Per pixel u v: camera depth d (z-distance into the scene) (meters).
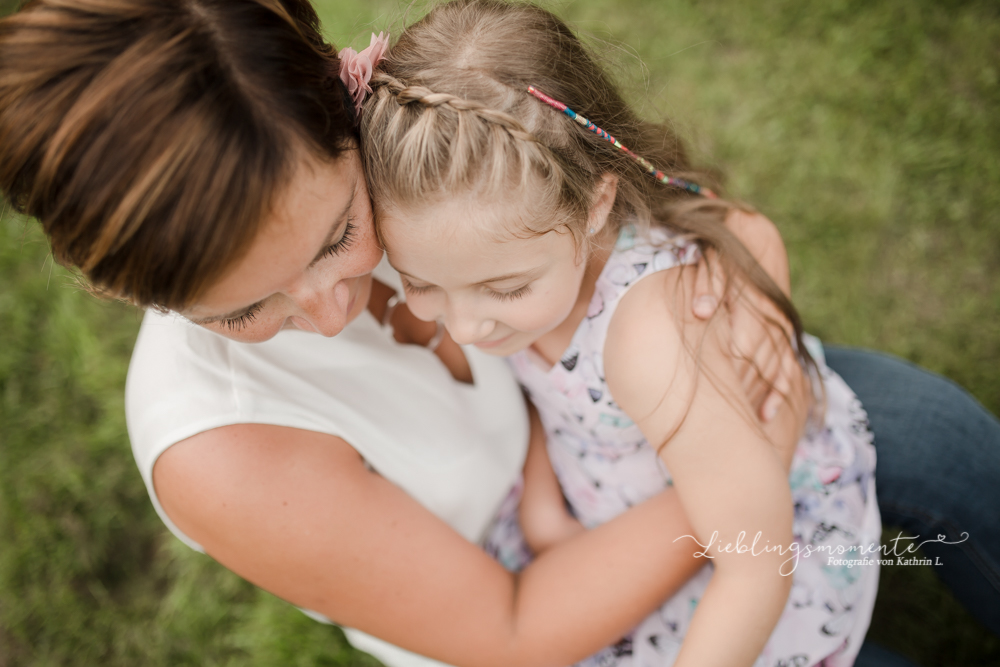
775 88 3.17
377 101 1.07
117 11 0.74
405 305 1.51
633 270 1.32
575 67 1.24
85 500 2.65
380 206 1.07
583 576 1.31
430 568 1.24
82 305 2.96
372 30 1.41
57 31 0.74
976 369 2.57
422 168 1.03
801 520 1.50
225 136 0.74
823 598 1.45
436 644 1.28
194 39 0.75
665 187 1.48
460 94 1.10
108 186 0.73
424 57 1.16
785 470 1.30
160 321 1.24
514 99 1.13
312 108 0.83
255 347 1.23
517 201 1.07
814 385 1.64
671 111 2.02
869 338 2.69
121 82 0.72
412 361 1.46
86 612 2.49
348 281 1.04
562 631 1.29
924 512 1.65
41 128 0.73
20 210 0.84
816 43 3.24
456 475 1.43
